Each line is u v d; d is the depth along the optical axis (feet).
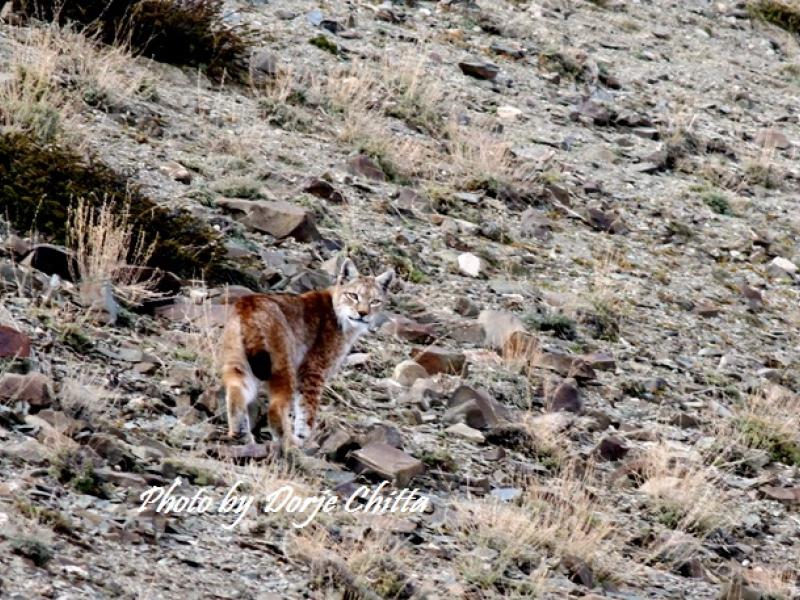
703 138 251.39
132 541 86.84
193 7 203.51
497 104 237.66
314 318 116.47
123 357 115.44
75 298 123.85
